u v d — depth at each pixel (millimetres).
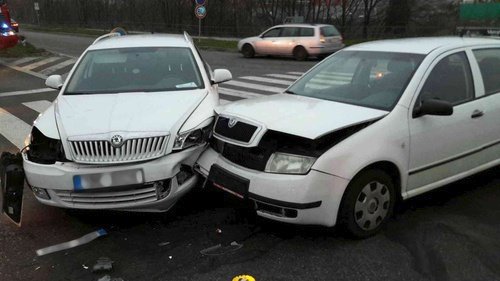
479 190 5160
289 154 3830
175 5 46812
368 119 4008
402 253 3867
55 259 3809
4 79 14133
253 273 3592
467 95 4746
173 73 5699
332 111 4180
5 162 4398
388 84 4469
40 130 4445
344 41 28531
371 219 4070
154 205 4285
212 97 5297
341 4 35312
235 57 22734
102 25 58812
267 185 3814
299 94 4961
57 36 41719
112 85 5461
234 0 40719
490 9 28141
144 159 4172
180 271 3625
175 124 4402
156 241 4086
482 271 3617
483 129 4816
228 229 4293
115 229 4312
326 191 3760
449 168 4602
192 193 5074
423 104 4203
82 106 4820
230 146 4242
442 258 3793
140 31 50125
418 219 4465
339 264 3711
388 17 30609
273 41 21484
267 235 4172
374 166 4016
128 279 3525
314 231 4230
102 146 4145
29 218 4535
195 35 41469
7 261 3771
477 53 4988
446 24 29469
